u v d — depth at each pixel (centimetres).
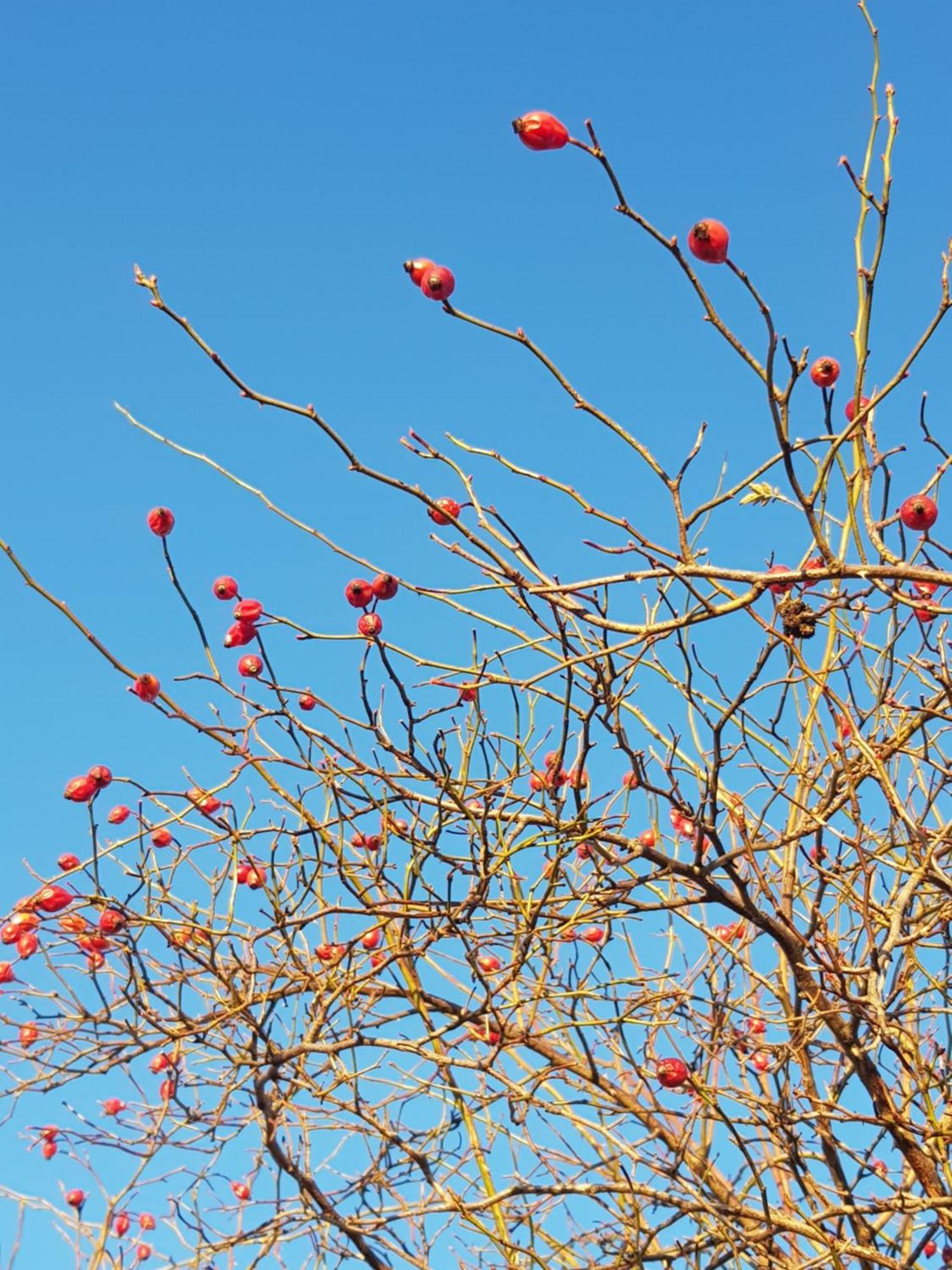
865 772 406
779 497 365
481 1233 401
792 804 421
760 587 315
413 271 298
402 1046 392
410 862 424
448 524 354
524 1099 399
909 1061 414
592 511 340
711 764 389
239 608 389
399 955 393
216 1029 416
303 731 400
